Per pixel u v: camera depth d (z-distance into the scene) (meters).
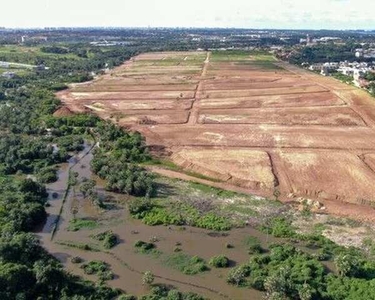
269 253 68.00
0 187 89.31
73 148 119.50
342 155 112.50
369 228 76.31
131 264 65.69
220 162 107.06
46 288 56.94
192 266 64.81
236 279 60.31
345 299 56.16
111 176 94.44
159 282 61.16
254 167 103.50
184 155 112.31
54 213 82.19
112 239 72.19
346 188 92.19
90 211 83.25
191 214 81.12
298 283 58.97
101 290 58.12
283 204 85.81
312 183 94.88
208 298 57.50
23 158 107.56
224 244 71.19
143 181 91.69
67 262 65.94
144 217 80.19
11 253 61.25
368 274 61.56
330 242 71.38
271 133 133.00
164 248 70.12
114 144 116.25
